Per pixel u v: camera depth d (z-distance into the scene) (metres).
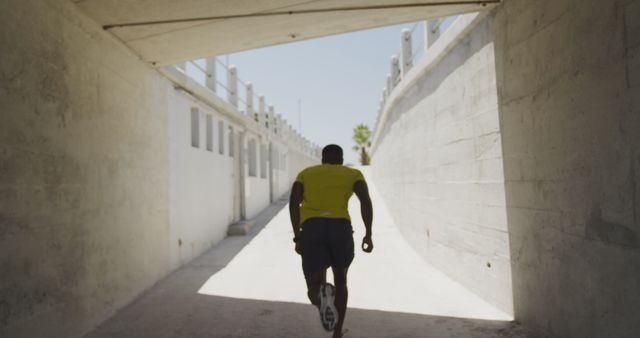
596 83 3.43
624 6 3.10
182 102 8.48
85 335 4.59
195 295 6.22
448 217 7.06
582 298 3.71
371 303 5.76
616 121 3.22
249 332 4.71
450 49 6.78
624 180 3.16
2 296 3.36
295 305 5.72
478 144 5.78
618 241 3.24
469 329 4.67
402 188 11.17
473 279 6.08
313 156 38.50
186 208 8.63
